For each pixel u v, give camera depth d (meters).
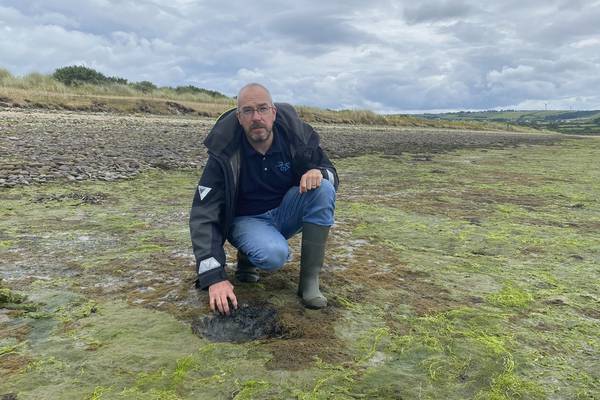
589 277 3.92
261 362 2.37
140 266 3.66
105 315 2.81
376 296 3.28
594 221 6.14
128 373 2.23
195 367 2.30
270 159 2.93
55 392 2.07
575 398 2.21
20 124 12.78
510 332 2.84
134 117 20.02
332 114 34.16
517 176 10.69
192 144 12.21
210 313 2.85
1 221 4.79
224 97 35.88
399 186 8.52
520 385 2.28
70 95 22.34
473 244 4.79
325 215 2.97
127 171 7.95
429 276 3.77
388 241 4.75
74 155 8.77
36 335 2.57
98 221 4.99
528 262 4.28
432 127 43.47
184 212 5.57
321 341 2.60
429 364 2.43
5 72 23.67
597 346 2.73
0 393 2.05
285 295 3.14
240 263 3.29
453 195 7.76
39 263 3.68
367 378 2.28
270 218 3.10
